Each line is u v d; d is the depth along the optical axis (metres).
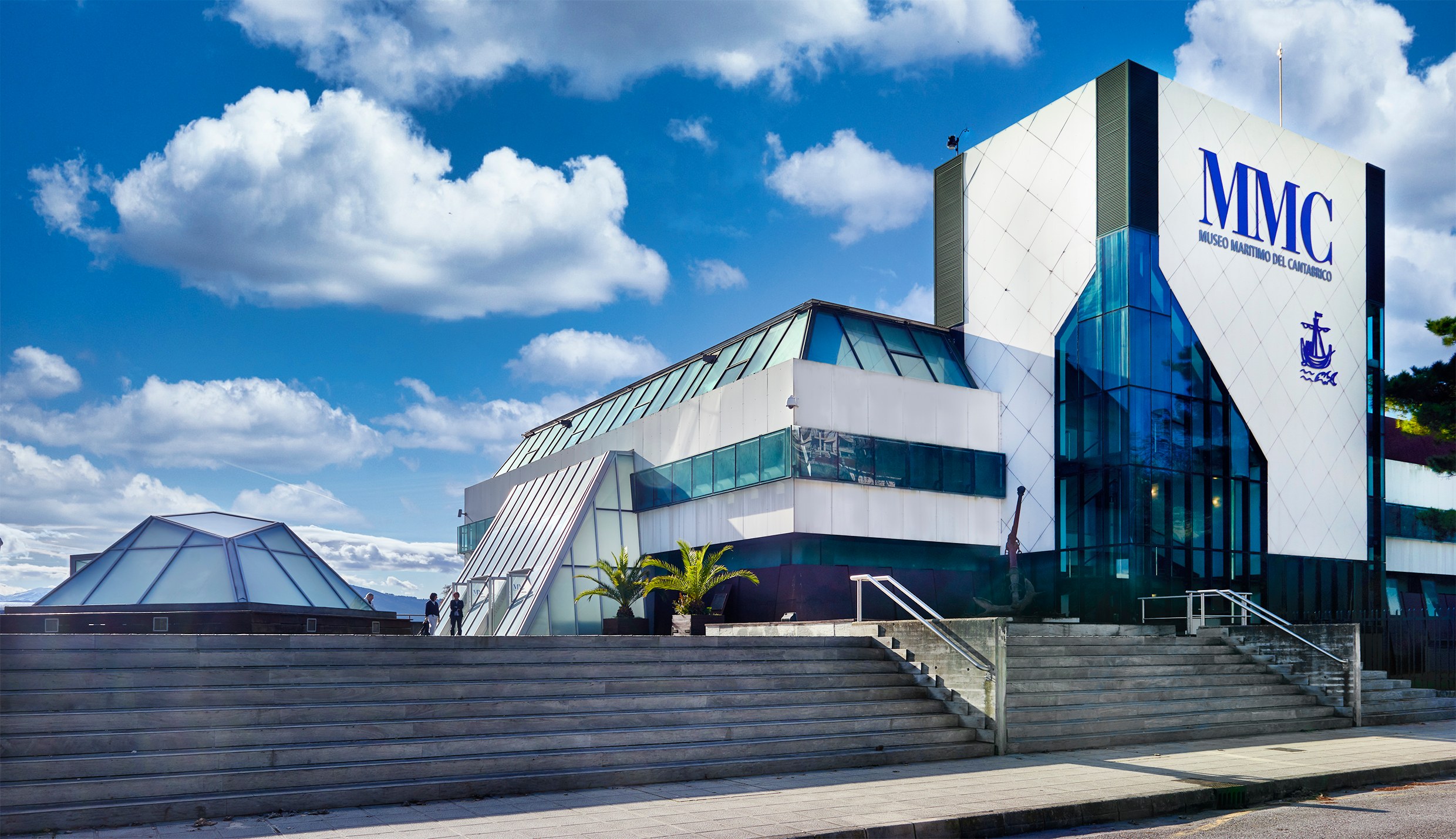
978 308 32.94
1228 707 18.75
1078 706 17.00
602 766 12.65
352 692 12.58
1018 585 29.81
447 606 37.09
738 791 11.89
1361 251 34.25
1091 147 29.53
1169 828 10.63
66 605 24.73
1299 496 31.00
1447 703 21.77
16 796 9.66
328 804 10.75
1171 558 27.39
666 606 30.67
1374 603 32.41
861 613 25.27
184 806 10.12
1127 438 27.28
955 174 34.56
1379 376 34.00
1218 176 30.44
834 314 30.91
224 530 27.33
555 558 30.17
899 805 10.91
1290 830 10.29
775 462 26.83
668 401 34.69
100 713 10.88
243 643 12.62
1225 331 29.91
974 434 30.42
